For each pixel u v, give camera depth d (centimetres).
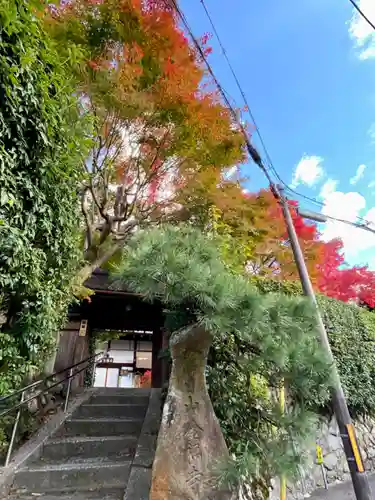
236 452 239
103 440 355
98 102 458
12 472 286
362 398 586
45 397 438
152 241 238
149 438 357
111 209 630
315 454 495
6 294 276
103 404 461
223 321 204
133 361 1354
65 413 423
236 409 281
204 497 199
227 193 597
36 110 266
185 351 252
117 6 432
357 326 664
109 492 275
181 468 208
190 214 577
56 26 414
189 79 482
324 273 759
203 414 233
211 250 259
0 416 292
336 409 312
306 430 231
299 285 562
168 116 503
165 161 575
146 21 439
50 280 317
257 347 265
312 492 468
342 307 665
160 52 462
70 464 311
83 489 282
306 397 251
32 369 305
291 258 676
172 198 599
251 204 606
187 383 244
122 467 302
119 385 1619
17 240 243
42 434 365
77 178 345
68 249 344
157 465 210
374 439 601
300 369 244
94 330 793
